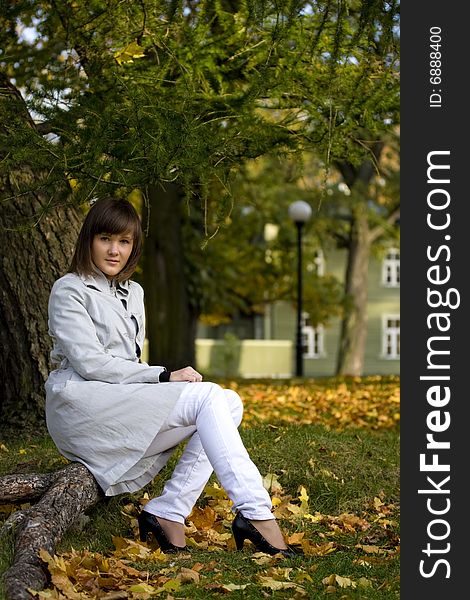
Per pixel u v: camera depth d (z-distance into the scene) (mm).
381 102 5328
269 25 5062
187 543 4480
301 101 5406
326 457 5809
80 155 4512
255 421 7035
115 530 4656
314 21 5227
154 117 4543
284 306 34938
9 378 6242
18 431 6121
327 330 35375
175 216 14844
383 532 4828
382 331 36938
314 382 13617
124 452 4254
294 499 5320
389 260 37031
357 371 26172
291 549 4254
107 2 4965
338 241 27531
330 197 24312
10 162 4574
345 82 5168
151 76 5152
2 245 6168
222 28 5523
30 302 6188
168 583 3707
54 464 5184
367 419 8688
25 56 5055
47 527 3939
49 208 4797
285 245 24172
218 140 4801
